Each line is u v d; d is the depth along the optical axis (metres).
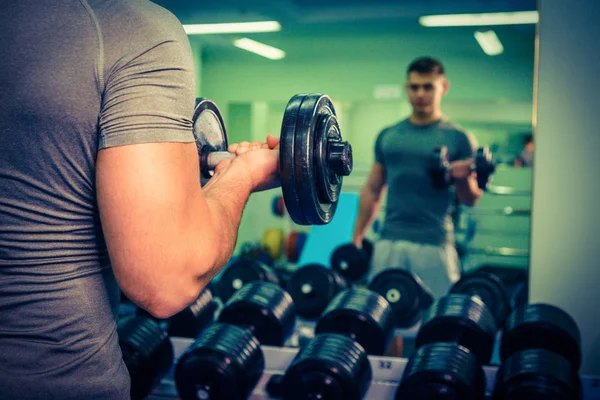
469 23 5.44
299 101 0.88
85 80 0.57
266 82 6.97
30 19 0.58
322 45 6.59
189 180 0.59
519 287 2.79
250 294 2.13
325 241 4.69
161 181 0.56
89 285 0.64
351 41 6.43
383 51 6.56
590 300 2.21
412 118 2.83
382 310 2.04
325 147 0.88
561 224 2.22
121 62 0.57
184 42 0.63
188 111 0.61
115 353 0.69
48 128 0.57
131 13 0.59
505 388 1.59
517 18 5.17
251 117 7.14
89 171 0.60
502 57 6.46
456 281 2.80
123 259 0.56
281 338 2.09
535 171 2.23
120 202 0.56
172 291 0.58
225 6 4.85
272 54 6.85
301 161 0.82
